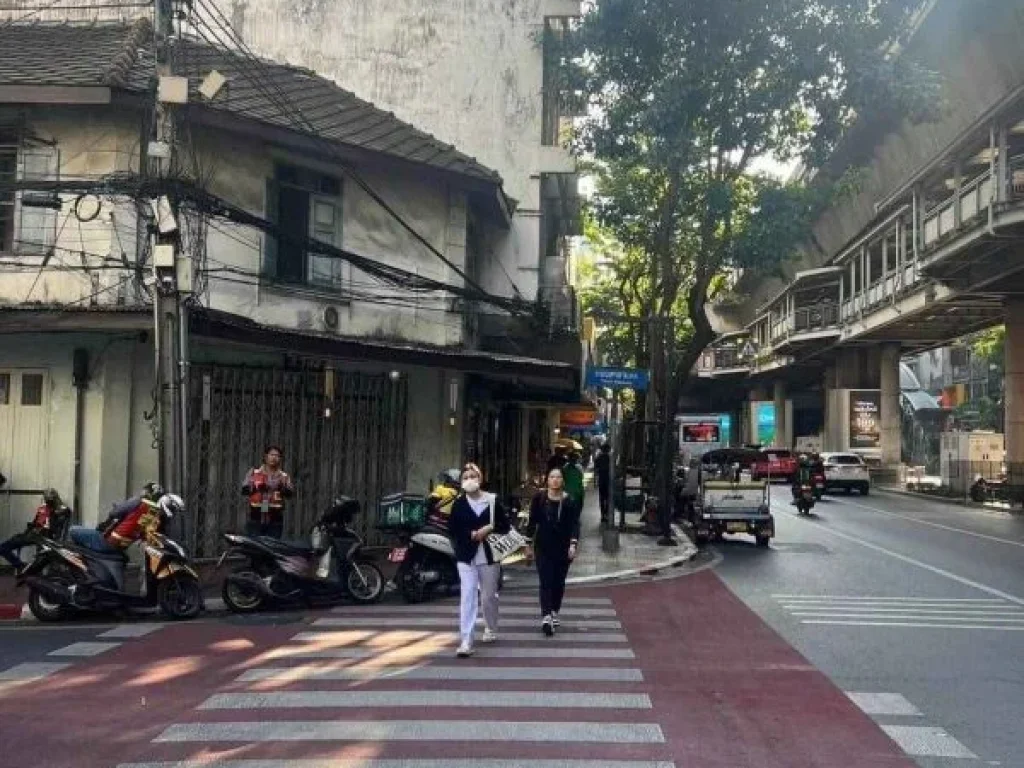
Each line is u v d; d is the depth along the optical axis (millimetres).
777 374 70500
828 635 10195
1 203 13742
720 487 20234
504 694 7477
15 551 12078
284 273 15578
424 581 12062
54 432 13727
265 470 12797
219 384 14367
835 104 17859
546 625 10047
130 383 13680
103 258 13336
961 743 6324
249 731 6445
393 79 21500
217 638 9742
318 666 8453
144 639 9688
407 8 21609
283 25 21750
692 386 83375
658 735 6418
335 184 16312
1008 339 34000
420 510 12906
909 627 10734
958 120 27781
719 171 19688
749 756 5996
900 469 49031
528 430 31969
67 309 12664
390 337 16797
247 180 15023
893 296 38625
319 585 11617
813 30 17016
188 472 13672
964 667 8648
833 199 19469
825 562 17281
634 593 13398
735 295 72500
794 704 7277
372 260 16391
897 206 35688
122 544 11078
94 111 13859
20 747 6125
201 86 12688
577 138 19375
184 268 11766
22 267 13688
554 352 20141
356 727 6539
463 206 17797
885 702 7367
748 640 9875
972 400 67250
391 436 16750
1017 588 14078
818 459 36156
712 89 17469
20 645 9391
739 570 16109
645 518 22219
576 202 26297
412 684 7797
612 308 38406
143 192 12031
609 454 23359
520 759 5871
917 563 17156
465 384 18641
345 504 11984
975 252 27672
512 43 21422
